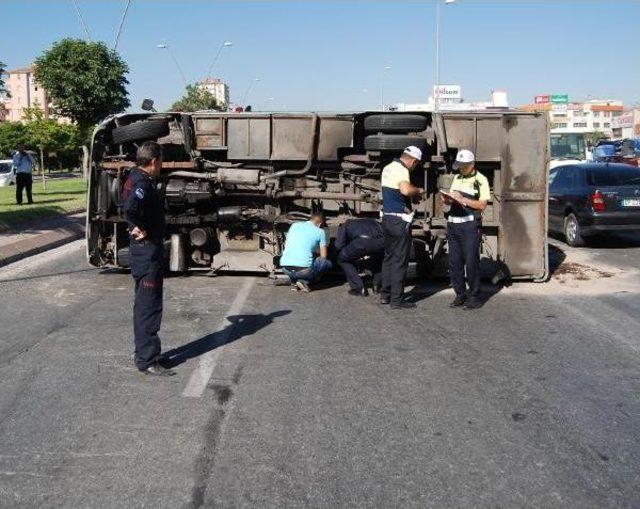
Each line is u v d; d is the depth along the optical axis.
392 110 9.93
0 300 8.91
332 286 9.88
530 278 9.93
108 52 29.48
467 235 8.36
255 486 4.06
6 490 4.01
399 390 5.64
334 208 10.30
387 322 7.84
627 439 4.72
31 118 52.28
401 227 8.32
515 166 9.56
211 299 8.95
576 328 7.58
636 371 6.14
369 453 4.49
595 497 3.95
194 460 4.39
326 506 3.84
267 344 6.92
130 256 5.92
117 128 9.94
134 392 5.57
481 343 7.00
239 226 10.29
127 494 3.96
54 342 6.97
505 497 3.95
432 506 3.84
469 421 5.02
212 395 5.52
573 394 5.57
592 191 13.58
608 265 11.69
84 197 24.83
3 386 5.70
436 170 9.95
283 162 10.22
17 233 15.00
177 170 10.12
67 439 4.69
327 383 5.80
